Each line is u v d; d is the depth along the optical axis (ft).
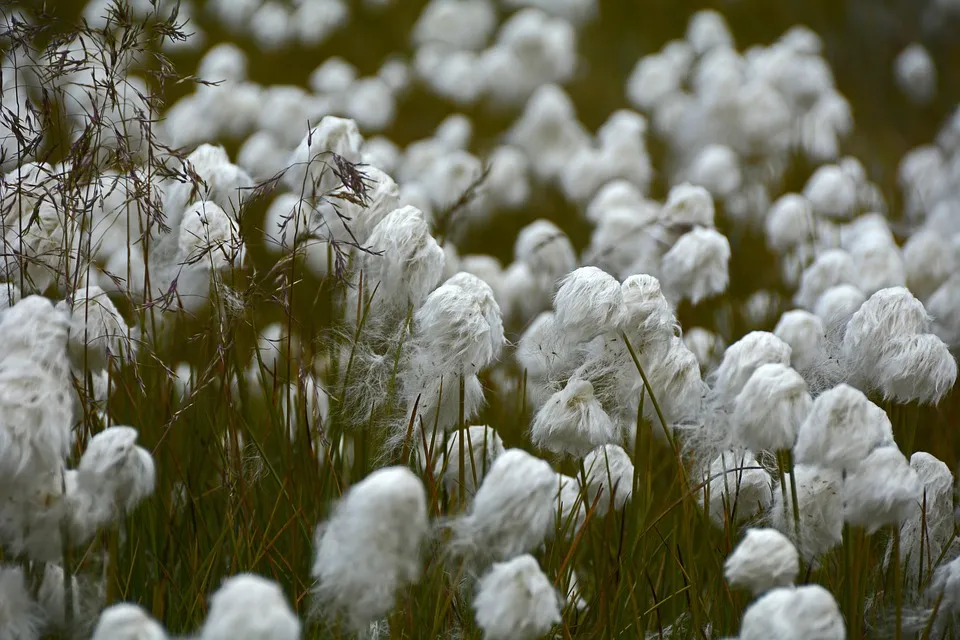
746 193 33.91
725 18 64.64
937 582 11.82
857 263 22.13
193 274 13.71
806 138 40.14
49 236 12.55
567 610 12.00
